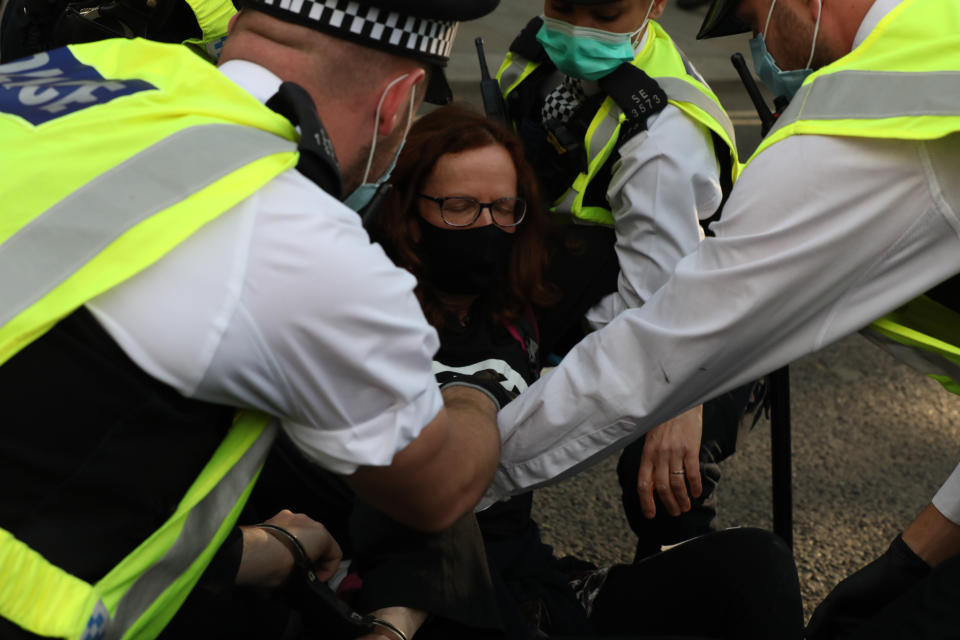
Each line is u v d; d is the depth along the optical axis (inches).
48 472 31.3
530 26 76.4
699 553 56.3
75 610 31.6
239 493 36.6
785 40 52.0
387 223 58.0
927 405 130.8
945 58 42.6
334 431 35.8
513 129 76.3
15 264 30.4
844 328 48.3
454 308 61.0
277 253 32.2
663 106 69.2
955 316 50.1
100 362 31.6
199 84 35.4
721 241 48.3
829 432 121.6
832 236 45.1
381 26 36.7
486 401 49.7
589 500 103.7
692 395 52.1
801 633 53.3
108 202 31.3
